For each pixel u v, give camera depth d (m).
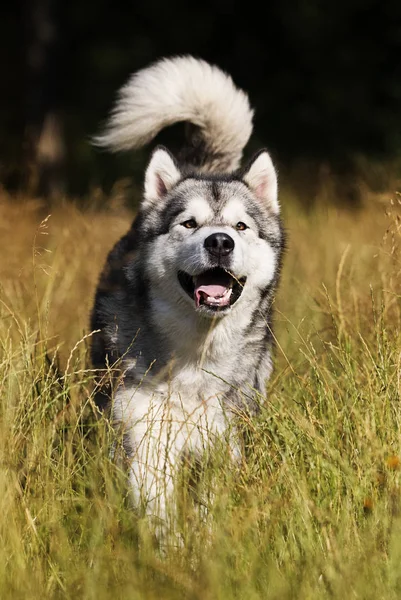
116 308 10.09
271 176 10.45
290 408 9.10
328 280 13.07
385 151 33.69
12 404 8.65
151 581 6.66
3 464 7.78
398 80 36.34
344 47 37.78
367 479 7.79
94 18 40.81
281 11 38.66
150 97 11.77
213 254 9.12
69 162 34.81
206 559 6.89
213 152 12.21
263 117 37.56
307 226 19.38
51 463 8.16
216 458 8.22
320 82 37.66
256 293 9.79
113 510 7.57
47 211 18.39
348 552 7.02
